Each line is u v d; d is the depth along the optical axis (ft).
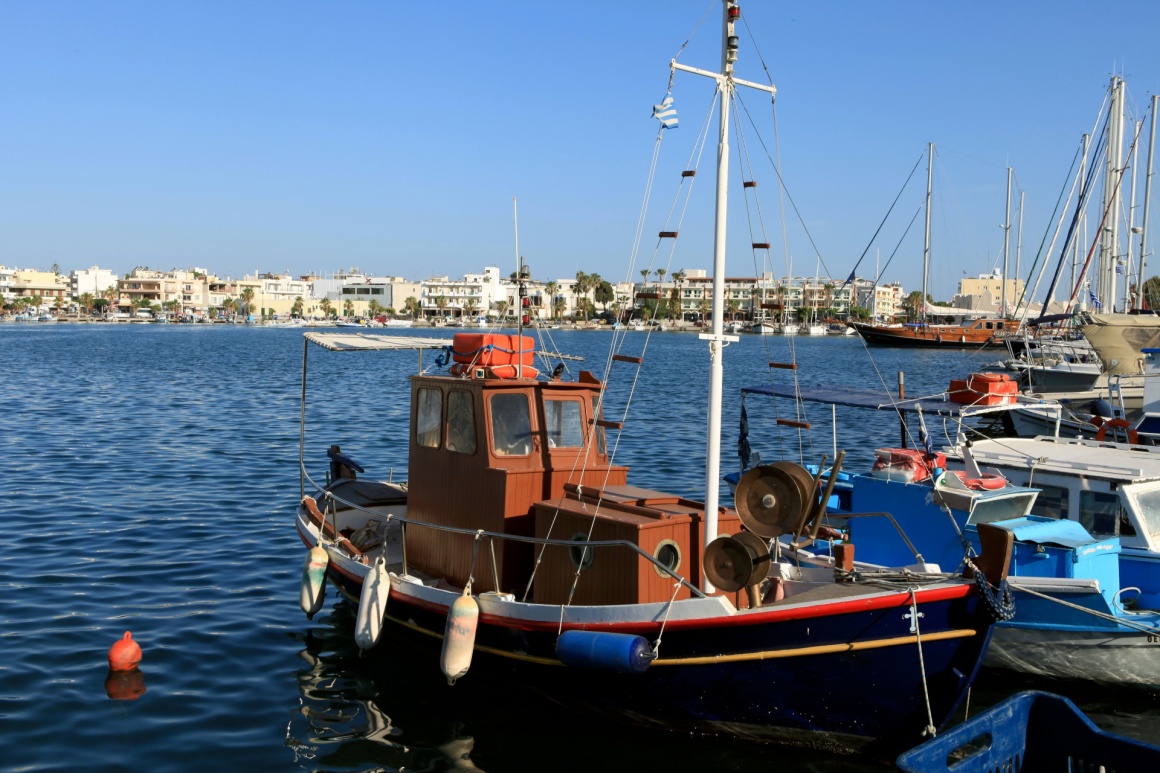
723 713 35.58
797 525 36.32
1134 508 47.06
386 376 224.74
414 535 46.78
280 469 92.38
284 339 454.40
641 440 114.83
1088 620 42.42
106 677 41.50
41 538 63.82
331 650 45.47
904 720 34.14
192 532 66.59
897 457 51.90
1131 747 28.04
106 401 156.56
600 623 35.50
